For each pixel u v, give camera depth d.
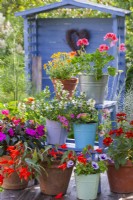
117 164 3.43
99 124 3.54
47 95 3.71
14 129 3.53
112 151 3.45
